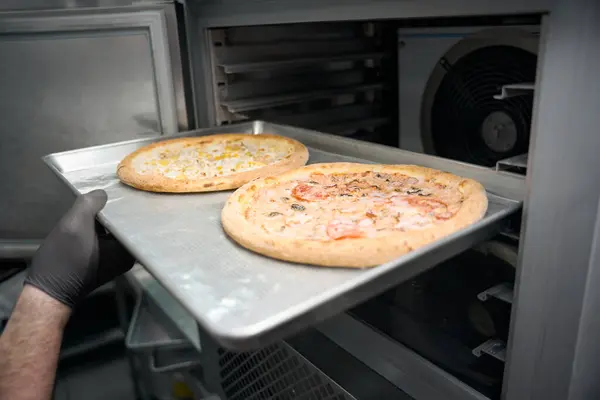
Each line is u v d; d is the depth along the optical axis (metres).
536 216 0.74
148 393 1.37
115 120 1.38
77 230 0.92
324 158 1.22
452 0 0.77
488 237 0.77
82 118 1.38
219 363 1.12
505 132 1.34
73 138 1.41
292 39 1.55
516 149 1.32
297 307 0.54
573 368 0.74
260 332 0.51
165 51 1.29
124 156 1.28
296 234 0.79
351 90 1.71
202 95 1.43
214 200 0.99
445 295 0.99
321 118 1.71
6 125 1.40
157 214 0.92
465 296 0.95
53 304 0.89
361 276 0.59
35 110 1.38
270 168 1.09
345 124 1.76
